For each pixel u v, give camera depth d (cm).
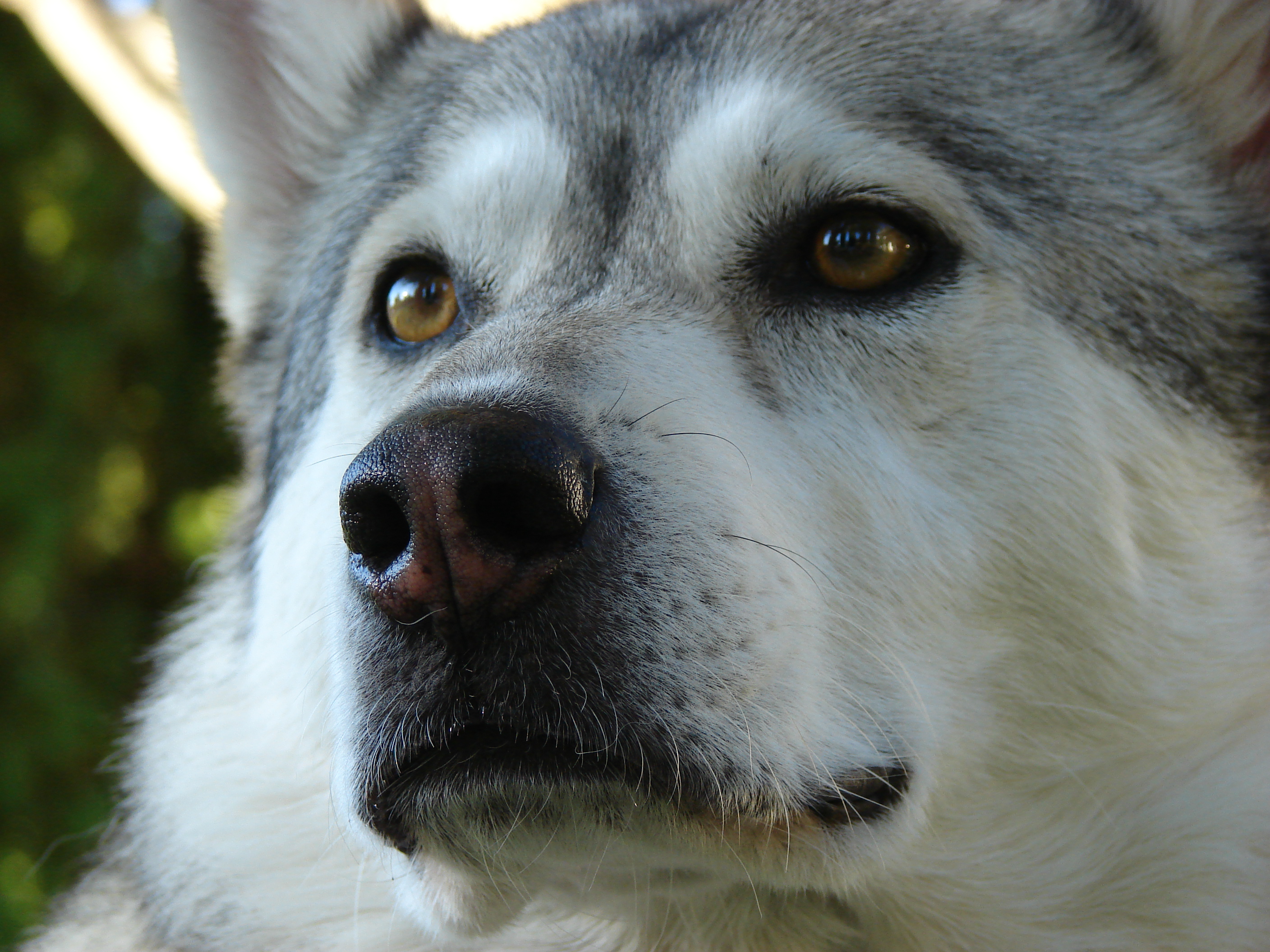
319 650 63
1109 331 61
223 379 73
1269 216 64
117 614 128
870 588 59
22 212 125
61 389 125
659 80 62
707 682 55
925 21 63
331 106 71
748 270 60
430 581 54
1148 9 65
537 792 55
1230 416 62
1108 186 62
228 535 70
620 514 55
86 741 118
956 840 60
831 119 60
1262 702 61
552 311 59
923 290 60
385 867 59
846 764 57
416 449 54
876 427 59
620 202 61
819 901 60
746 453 58
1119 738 60
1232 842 61
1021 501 60
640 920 61
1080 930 61
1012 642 60
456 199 62
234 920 64
